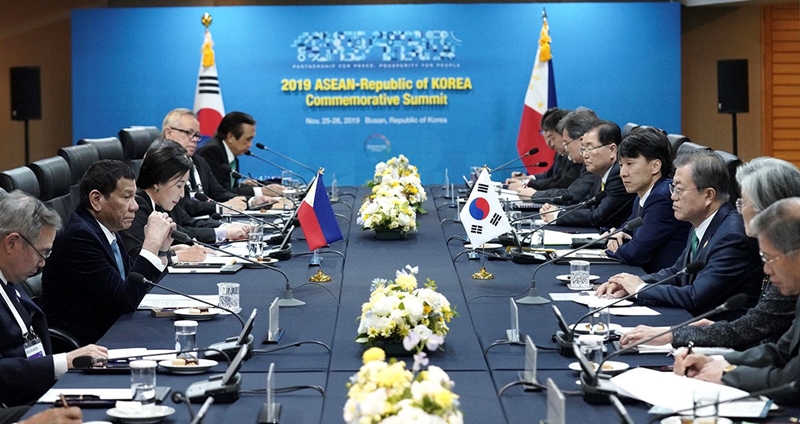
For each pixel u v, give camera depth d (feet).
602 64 34.50
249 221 21.43
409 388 6.71
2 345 10.54
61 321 13.14
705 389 8.80
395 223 18.51
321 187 15.65
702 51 38.24
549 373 9.46
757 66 38.19
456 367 9.76
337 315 12.22
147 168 16.14
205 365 9.64
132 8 34.37
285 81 34.55
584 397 8.58
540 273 14.97
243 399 8.80
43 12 38.04
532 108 34.12
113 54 34.40
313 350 10.53
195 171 23.29
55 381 10.00
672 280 13.39
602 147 19.67
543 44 34.09
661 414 7.99
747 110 34.35
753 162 11.01
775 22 37.88
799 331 9.09
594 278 14.17
